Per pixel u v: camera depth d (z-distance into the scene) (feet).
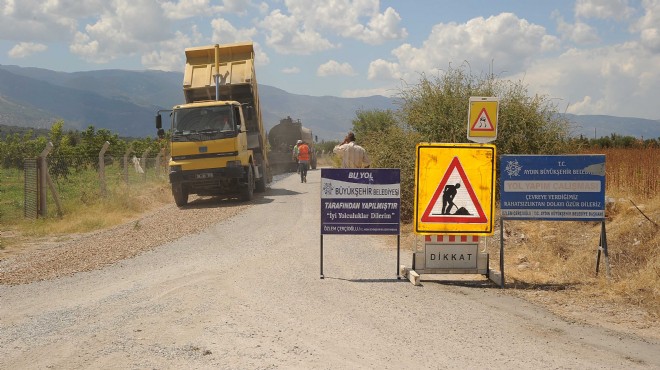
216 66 71.77
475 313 21.02
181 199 66.23
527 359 16.08
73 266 31.40
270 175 90.22
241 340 17.63
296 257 32.37
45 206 53.62
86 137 111.86
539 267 29.66
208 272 28.27
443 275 28.22
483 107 26.86
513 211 26.45
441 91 47.09
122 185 70.90
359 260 31.60
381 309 21.52
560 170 26.43
